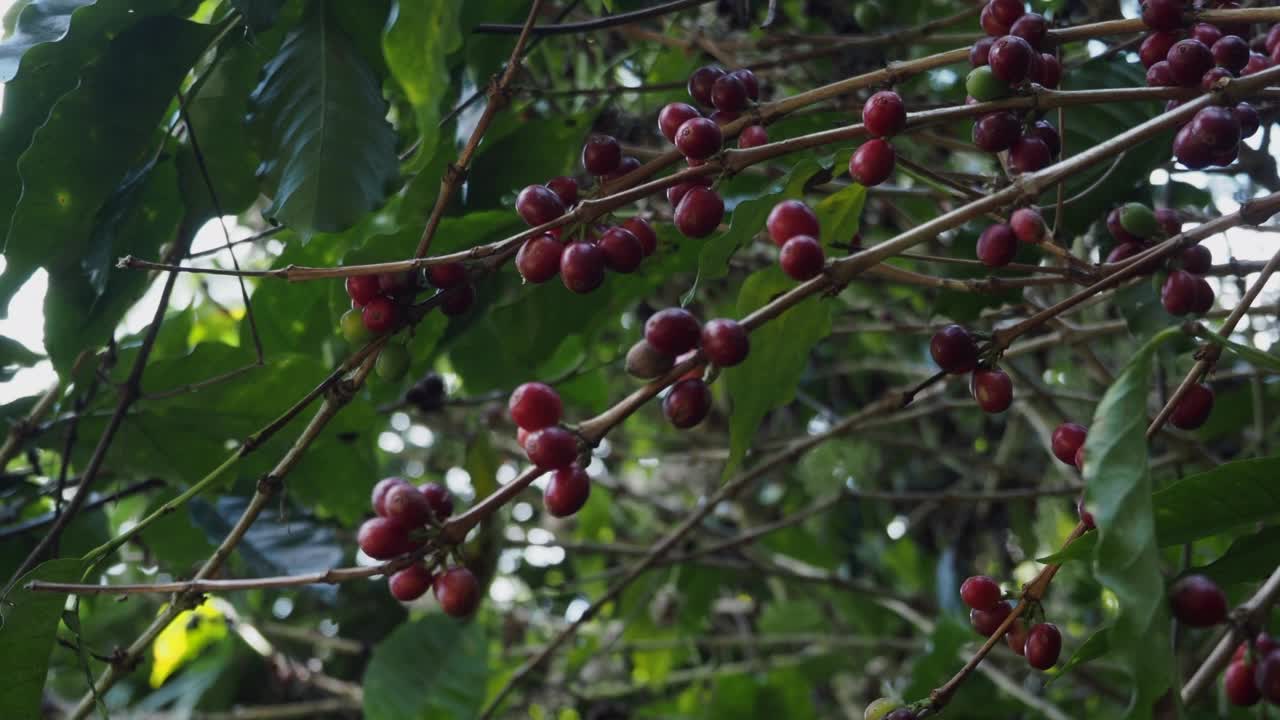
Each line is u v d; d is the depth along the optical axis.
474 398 1.09
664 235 0.95
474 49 0.89
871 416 1.09
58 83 0.84
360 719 1.59
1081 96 0.78
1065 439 0.77
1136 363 0.69
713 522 1.51
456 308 0.80
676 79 1.09
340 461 1.02
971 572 1.61
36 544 1.00
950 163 1.20
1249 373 1.09
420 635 1.20
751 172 0.98
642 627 1.60
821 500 1.57
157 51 0.84
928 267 1.18
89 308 0.87
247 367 0.91
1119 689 1.39
